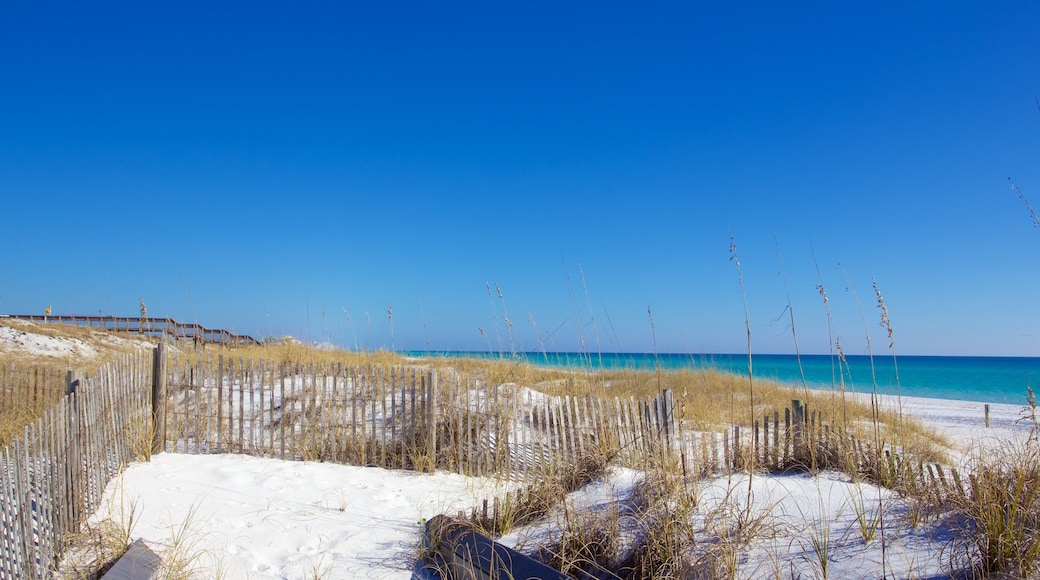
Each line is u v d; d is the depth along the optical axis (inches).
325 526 211.5
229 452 300.4
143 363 292.7
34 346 726.5
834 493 197.0
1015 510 133.3
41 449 175.3
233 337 713.6
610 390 425.7
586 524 186.9
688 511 175.9
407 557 188.7
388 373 320.5
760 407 485.7
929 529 155.4
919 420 502.0
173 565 171.3
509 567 167.0
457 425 305.3
